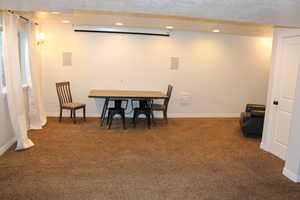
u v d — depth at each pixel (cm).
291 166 299
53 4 226
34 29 470
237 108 666
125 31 577
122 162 333
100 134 457
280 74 371
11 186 260
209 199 249
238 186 278
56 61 566
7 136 367
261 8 201
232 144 429
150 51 597
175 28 556
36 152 357
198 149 396
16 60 359
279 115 371
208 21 448
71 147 383
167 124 556
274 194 263
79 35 565
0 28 331
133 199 245
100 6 221
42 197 242
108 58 584
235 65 643
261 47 647
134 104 612
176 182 283
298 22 261
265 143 402
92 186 266
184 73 621
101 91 559
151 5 206
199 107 647
